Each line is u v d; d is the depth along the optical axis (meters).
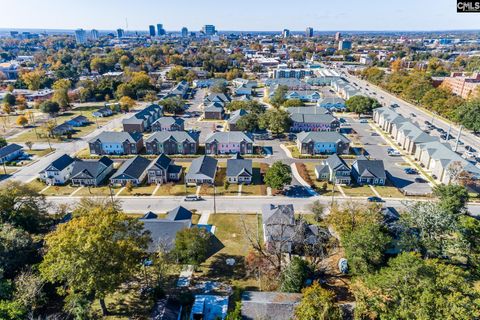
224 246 63.47
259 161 105.75
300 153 112.62
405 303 39.94
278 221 62.38
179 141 112.12
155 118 150.00
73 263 41.09
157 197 83.12
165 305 47.12
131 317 46.50
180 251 55.12
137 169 92.38
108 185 89.44
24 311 41.28
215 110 155.88
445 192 65.56
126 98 175.38
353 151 114.69
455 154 93.25
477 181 84.75
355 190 86.56
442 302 37.69
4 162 104.31
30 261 52.28
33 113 165.00
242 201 81.00
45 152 113.88
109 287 43.00
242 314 44.69
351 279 53.16
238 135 113.12
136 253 47.28
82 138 129.88
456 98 154.50
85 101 193.75
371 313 42.28
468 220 57.06
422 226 55.38
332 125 135.50
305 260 55.75
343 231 58.12
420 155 105.69
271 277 53.81
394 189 87.19
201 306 48.09
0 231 53.41
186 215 69.12
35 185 89.50
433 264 44.06
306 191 85.94
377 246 51.22
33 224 62.78
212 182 89.38
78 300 44.03
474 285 50.03
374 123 149.00
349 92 189.00
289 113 139.75
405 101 188.75
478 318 37.84
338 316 41.06
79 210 59.91
